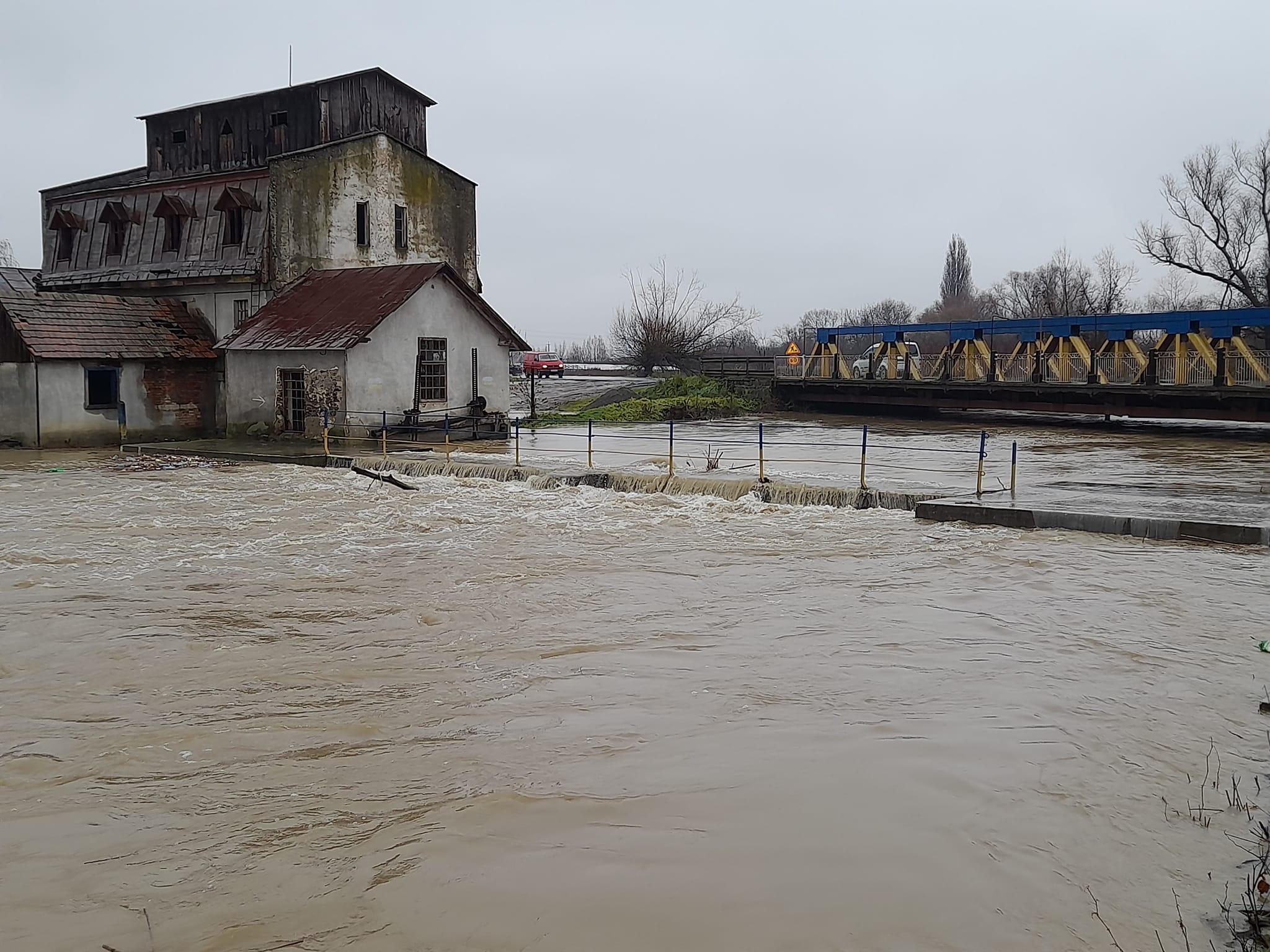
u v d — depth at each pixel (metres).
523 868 5.61
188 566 13.54
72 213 37.88
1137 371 36.66
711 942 4.92
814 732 7.55
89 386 28.55
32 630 10.52
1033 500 16.64
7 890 5.48
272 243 31.81
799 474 20.95
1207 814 6.20
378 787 6.70
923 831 5.99
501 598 11.76
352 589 12.26
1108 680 8.73
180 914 5.23
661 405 40.22
